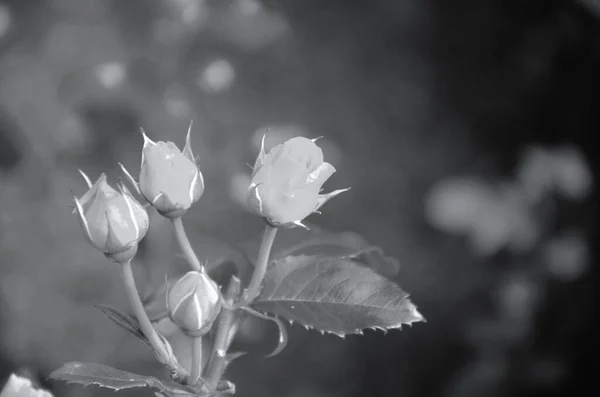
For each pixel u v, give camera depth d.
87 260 1.09
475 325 1.53
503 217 1.43
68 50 1.08
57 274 1.12
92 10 1.08
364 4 1.77
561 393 1.48
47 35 1.11
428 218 1.65
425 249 1.64
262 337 1.52
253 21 0.98
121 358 1.13
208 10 0.97
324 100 1.68
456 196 1.43
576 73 1.59
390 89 1.73
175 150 0.62
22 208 1.18
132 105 0.95
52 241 1.17
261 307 0.63
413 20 1.75
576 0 1.33
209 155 1.03
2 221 1.18
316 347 1.55
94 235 0.61
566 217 1.49
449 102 1.73
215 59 0.99
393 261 0.69
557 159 1.45
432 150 1.70
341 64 1.72
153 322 0.65
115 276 1.08
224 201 1.07
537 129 1.65
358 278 0.63
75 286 1.07
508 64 1.68
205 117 1.03
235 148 1.05
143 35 0.97
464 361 1.55
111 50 1.05
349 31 1.76
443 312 1.59
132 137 0.98
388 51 1.76
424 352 1.58
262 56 1.17
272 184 0.62
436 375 1.55
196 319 0.61
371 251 0.69
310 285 0.63
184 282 0.61
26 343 1.19
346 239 0.69
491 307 1.56
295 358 1.53
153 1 0.95
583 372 1.47
